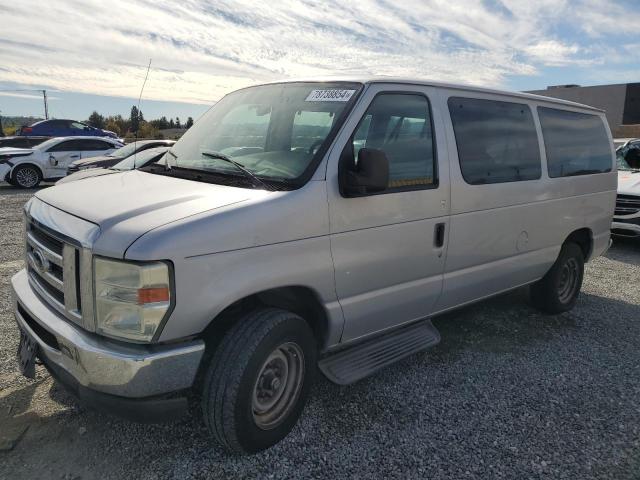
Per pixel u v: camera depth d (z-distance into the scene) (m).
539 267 4.86
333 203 3.06
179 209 2.67
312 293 3.10
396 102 3.51
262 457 2.95
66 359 2.64
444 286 3.91
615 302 5.92
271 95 3.77
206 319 2.58
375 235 3.30
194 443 3.03
